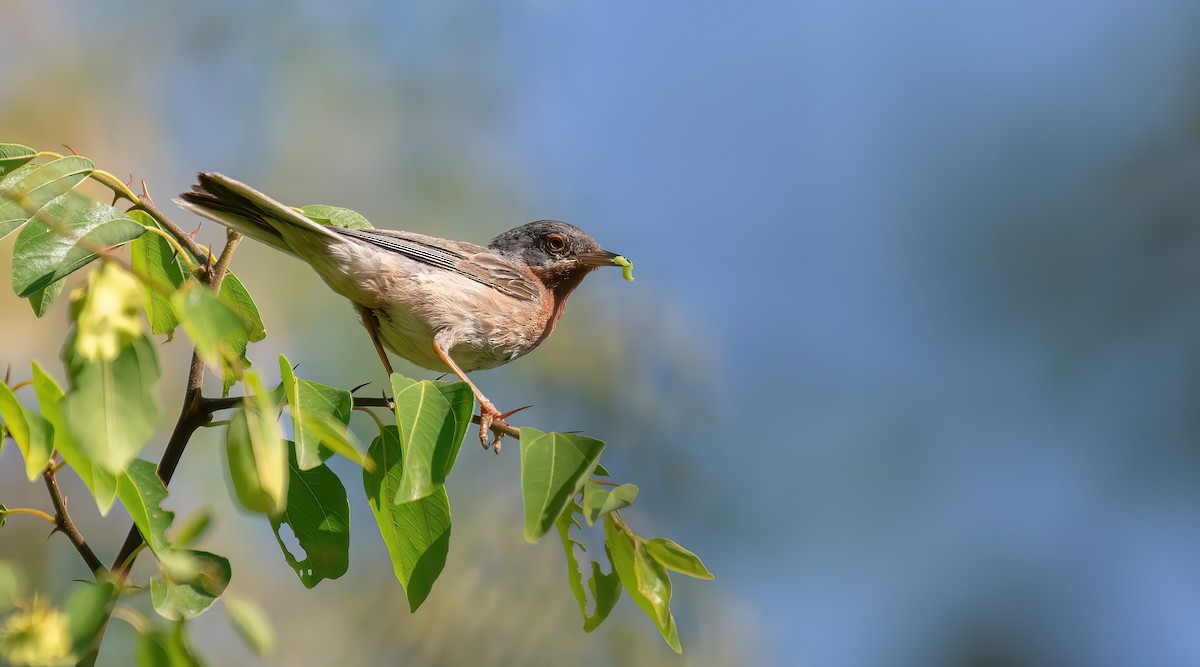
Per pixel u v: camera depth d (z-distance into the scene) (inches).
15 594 160.9
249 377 160.1
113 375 152.3
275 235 310.7
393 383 210.8
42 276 214.4
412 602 223.1
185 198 275.3
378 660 459.5
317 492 228.8
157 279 252.1
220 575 178.9
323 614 486.0
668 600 219.0
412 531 226.8
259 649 168.9
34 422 173.9
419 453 204.8
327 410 205.0
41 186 221.5
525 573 456.1
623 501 206.2
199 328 153.3
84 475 175.3
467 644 444.5
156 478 181.6
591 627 225.3
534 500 201.5
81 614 160.2
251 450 163.6
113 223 223.8
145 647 169.8
